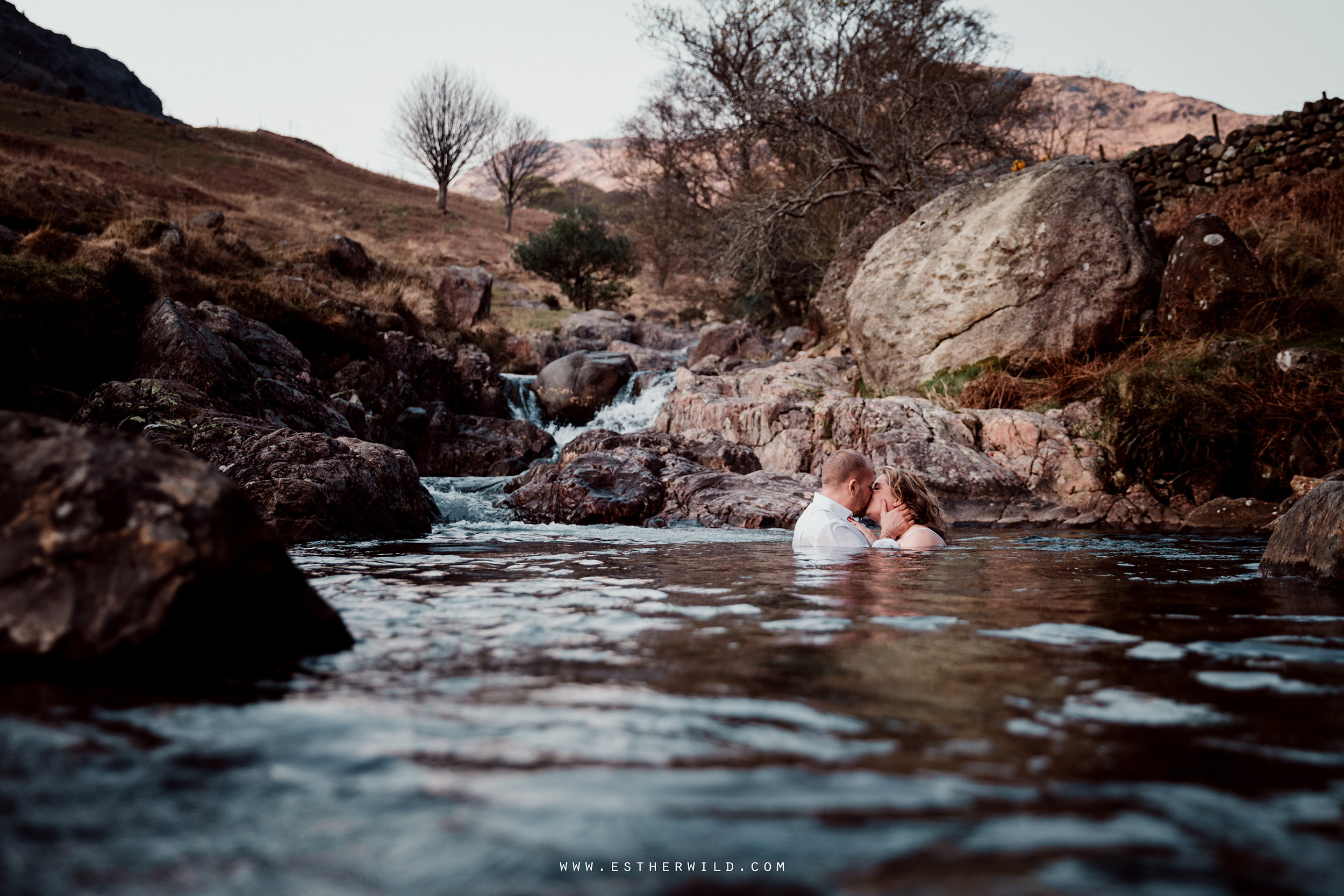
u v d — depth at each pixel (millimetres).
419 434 14305
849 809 886
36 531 1507
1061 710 1310
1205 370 9273
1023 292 11602
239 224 24141
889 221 17156
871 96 19016
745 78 21062
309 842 803
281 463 5512
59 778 968
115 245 11836
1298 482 8000
